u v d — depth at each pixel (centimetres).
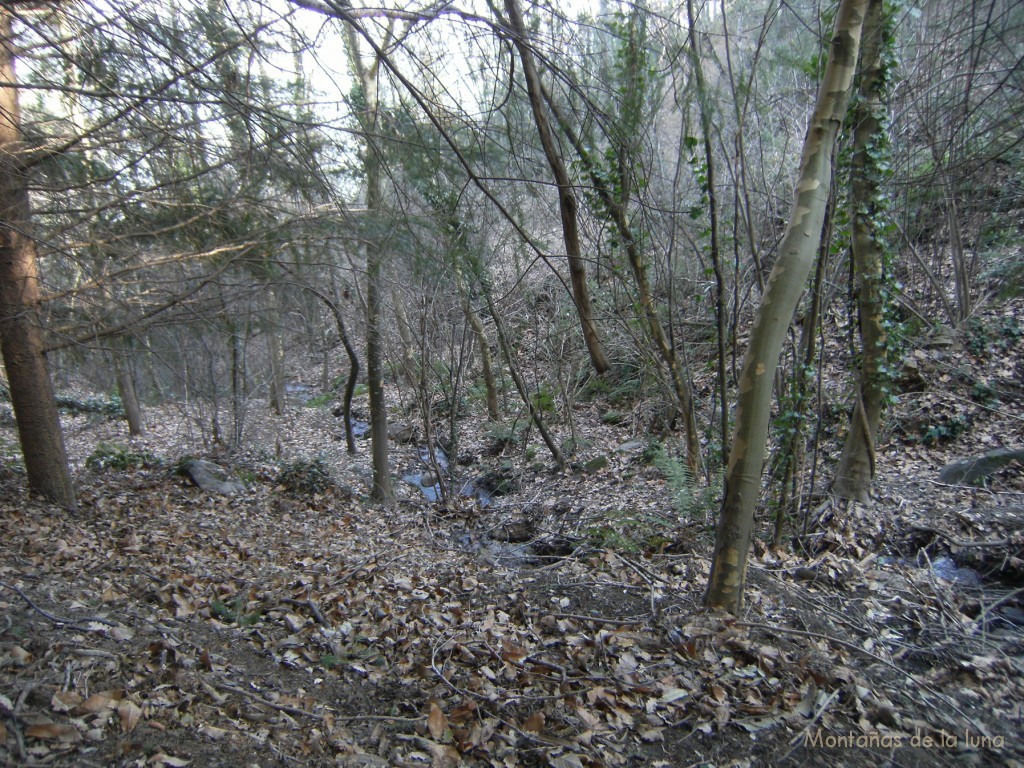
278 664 412
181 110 477
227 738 315
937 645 450
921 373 1004
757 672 402
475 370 1716
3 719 286
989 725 359
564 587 553
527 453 1290
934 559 632
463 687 397
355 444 1527
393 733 349
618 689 388
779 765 326
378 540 829
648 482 1005
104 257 610
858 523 689
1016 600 545
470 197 560
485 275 885
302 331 1070
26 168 568
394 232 576
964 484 757
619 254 820
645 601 513
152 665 366
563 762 321
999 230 967
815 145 422
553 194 731
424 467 1301
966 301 1058
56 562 532
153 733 304
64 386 1189
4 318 650
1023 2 489
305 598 529
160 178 584
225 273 666
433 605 535
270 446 1475
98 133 538
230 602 508
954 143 751
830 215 601
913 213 1023
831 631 465
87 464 1089
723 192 888
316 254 682
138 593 486
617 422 1373
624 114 510
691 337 1088
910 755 332
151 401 1415
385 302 1059
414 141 486
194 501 906
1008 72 517
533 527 912
